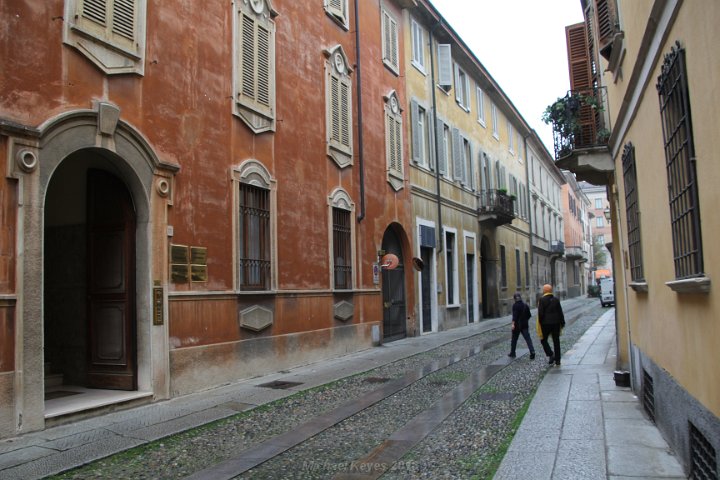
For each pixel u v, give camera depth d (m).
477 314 27.58
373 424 8.04
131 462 6.34
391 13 20.39
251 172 11.95
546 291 13.18
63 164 9.83
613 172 10.52
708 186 4.03
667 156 5.38
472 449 6.67
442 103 24.92
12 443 6.84
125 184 9.48
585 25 11.55
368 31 18.42
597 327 23.47
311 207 14.23
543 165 48.62
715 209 3.90
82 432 7.41
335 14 16.08
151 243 9.39
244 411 8.76
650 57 5.84
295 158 13.66
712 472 4.41
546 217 48.81
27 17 7.58
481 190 29.08
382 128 18.88
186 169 10.21
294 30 14.01
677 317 5.51
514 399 9.44
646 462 5.71
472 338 20.23
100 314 9.75
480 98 30.61
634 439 6.55
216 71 11.14
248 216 12.01
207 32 10.96
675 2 4.52
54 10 7.94
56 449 6.64
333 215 15.52
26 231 7.32
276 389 10.47
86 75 8.40
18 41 7.45
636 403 8.45
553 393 9.55
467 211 27.16
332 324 14.84
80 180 10.08
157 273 9.48
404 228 20.03
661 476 5.31
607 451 6.12
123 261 9.56
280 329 12.66
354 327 16.02
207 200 10.66
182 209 10.07
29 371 7.25
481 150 30.02
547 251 47.53
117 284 9.60
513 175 36.53
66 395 9.03
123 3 9.06
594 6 9.82
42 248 7.52
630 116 7.58
